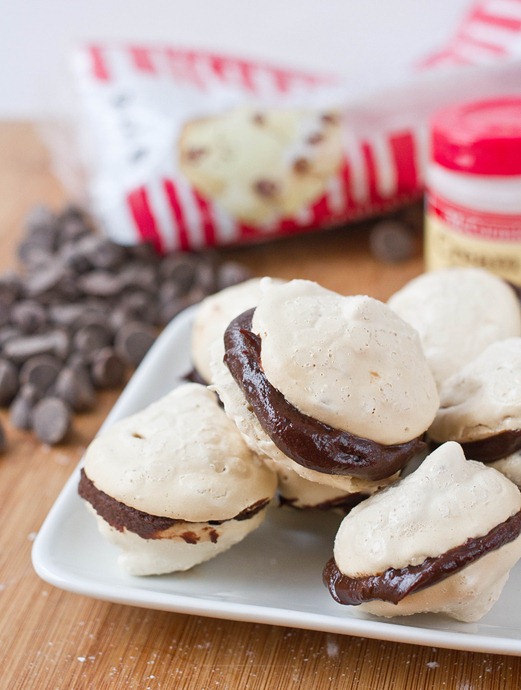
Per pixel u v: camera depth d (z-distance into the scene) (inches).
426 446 9.5
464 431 9.8
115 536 9.8
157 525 9.6
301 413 9.1
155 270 15.5
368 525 9.1
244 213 15.6
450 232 13.4
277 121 15.6
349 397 9.0
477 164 12.7
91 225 16.7
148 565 9.8
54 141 17.4
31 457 12.5
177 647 9.7
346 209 16.0
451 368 10.6
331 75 17.2
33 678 9.6
